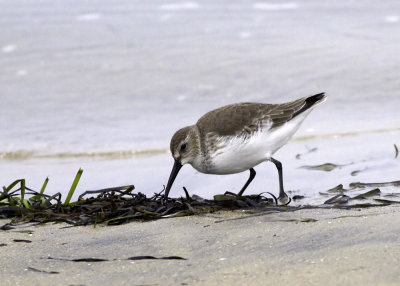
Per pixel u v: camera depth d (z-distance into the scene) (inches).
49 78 708.0
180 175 458.0
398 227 275.7
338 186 392.8
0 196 365.7
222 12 979.9
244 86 679.7
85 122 609.6
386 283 212.1
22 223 336.5
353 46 785.6
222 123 361.1
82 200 362.3
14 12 945.5
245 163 367.9
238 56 758.5
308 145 523.5
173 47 795.4
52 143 558.6
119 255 271.9
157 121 609.6
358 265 230.1
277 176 441.4
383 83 677.3
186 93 673.0
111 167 494.3
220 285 223.0
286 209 338.0
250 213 338.3
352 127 570.9
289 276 225.8
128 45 805.9
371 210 323.0
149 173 470.9
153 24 902.4
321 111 628.4
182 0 1056.8
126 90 682.2
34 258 271.6
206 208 350.3
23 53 774.5
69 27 875.4
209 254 263.4
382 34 841.5
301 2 1046.4
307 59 744.3
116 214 338.6
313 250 254.1
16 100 655.1
